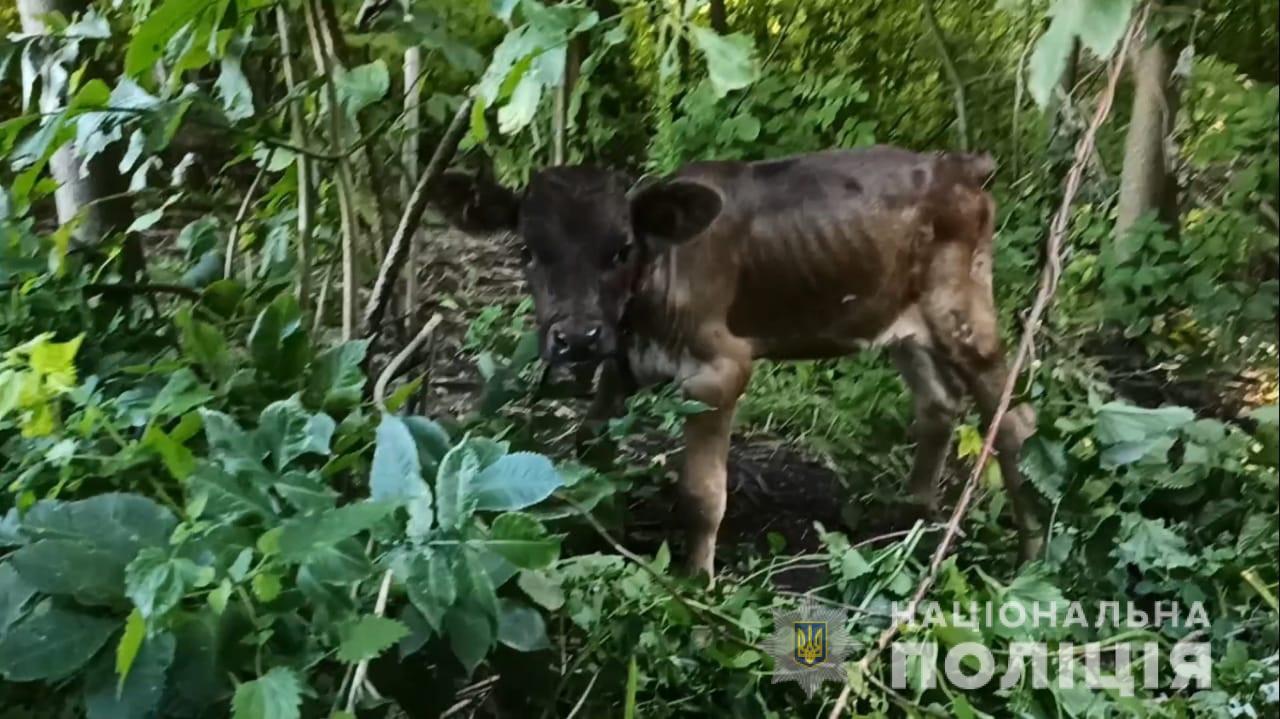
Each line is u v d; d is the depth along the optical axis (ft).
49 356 4.05
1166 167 10.95
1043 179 10.89
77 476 4.08
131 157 5.54
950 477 9.49
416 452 3.69
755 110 11.57
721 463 7.34
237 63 5.89
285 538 3.22
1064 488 6.15
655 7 5.78
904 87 13.51
